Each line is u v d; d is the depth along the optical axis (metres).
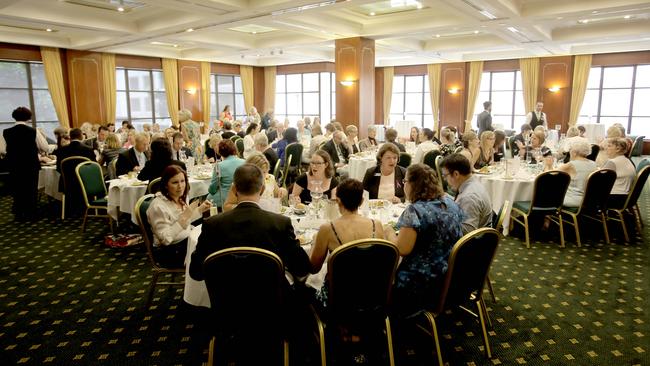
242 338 2.26
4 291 3.74
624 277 3.93
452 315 3.24
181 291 3.72
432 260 2.47
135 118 13.34
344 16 8.75
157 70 13.55
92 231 5.50
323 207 3.29
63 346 2.90
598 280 3.87
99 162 6.75
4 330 3.10
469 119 14.80
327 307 2.43
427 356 2.74
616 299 3.50
